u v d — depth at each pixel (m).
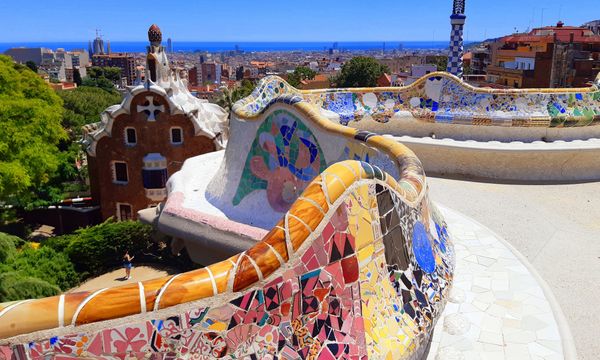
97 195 24.44
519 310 5.44
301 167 7.72
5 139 19.52
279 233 3.19
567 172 11.44
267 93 11.07
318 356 3.26
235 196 8.88
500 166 11.56
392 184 4.18
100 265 15.62
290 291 3.16
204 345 2.89
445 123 12.84
